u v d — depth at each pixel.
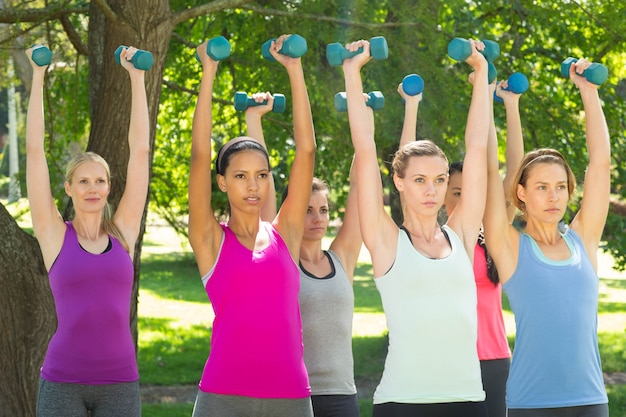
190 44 8.69
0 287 6.32
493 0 9.62
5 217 6.45
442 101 8.18
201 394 3.98
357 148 4.18
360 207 4.12
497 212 4.31
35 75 4.61
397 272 3.98
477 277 5.07
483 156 4.25
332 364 4.56
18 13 7.26
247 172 4.14
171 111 11.43
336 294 4.64
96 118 6.95
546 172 4.24
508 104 4.95
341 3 8.27
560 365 4.02
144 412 8.92
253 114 5.14
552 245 4.29
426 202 4.05
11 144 32.22
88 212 4.54
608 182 4.44
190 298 19.31
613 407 9.42
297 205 4.36
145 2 6.69
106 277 4.46
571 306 4.09
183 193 11.03
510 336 14.34
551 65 10.19
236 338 3.96
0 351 6.31
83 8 7.74
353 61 4.27
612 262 26.92
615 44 9.30
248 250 4.08
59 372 4.36
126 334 4.52
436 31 8.36
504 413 5.09
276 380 3.95
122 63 4.75
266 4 8.69
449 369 3.89
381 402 3.92
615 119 9.80
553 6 9.33
